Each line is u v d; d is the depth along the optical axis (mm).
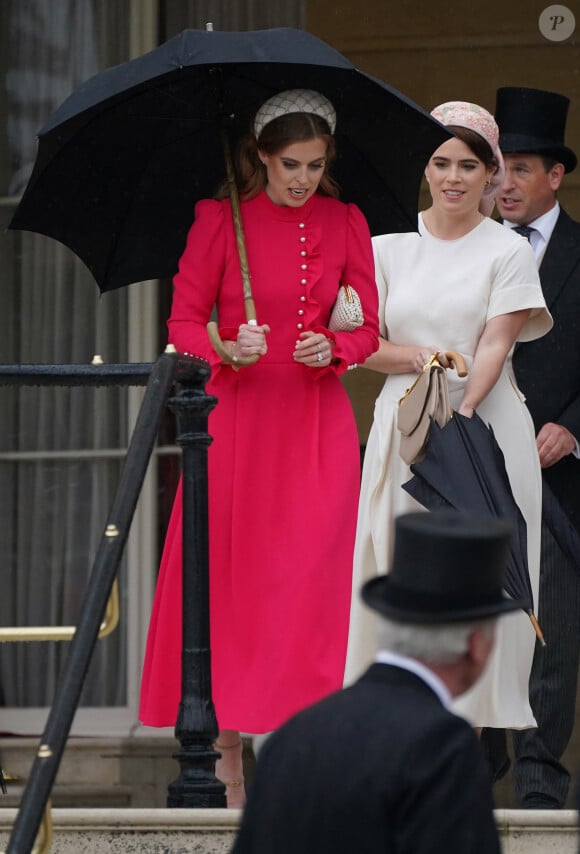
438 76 29531
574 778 22516
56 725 13312
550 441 22016
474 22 29438
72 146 18938
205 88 19297
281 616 19141
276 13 29703
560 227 23000
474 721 19344
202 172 19875
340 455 19547
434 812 10227
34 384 16391
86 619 13906
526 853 16594
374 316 19891
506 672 19438
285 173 18969
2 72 30266
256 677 19078
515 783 21531
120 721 28891
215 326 18250
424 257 20484
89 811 16281
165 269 20078
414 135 19516
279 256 19531
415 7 29531
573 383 22391
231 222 19516
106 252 19828
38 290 30109
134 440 15211
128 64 18516
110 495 29922
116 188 19594
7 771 28484
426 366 19391
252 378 19578
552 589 21547
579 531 22359
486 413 20250
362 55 29641
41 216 19359
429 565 10891
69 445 30000
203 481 16656
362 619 19188
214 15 29875
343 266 19875
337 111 19516
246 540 19375
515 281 20219
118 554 14344
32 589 29969
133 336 29906
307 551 19250
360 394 29000
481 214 20703
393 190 20078
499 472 19156
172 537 19578
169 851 16234
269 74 19141
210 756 16562
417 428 19281
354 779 10406
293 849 10438
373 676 10930
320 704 10922
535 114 22953
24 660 29672
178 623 19391
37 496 30047
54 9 30188
